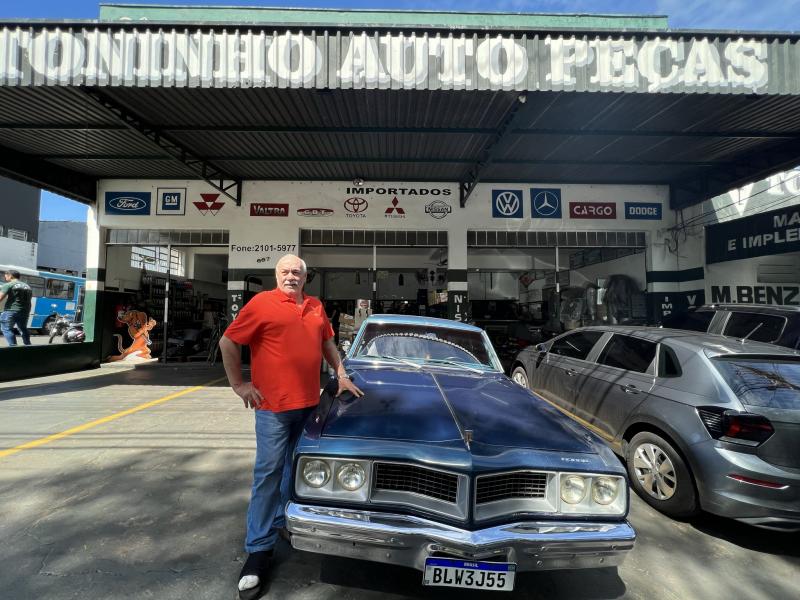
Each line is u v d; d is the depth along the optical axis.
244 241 10.78
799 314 5.59
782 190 9.90
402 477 2.33
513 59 6.06
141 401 7.09
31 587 2.45
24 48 5.93
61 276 23.89
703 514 3.72
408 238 10.97
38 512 3.30
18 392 7.77
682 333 4.41
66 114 7.54
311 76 5.99
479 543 2.12
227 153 9.15
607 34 6.07
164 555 2.80
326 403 2.89
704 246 10.35
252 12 9.64
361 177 10.68
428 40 6.04
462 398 3.05
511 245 10.98
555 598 2.59
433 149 8.94
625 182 10.91
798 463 3.07
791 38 6.18
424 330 4.43
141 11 9.55
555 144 8.62
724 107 7.05
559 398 5.43
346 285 16.53
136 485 3.82
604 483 2.38
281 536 3.11
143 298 13.18
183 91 6.65
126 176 10.74
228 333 2.63
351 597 2.51
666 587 2.74
